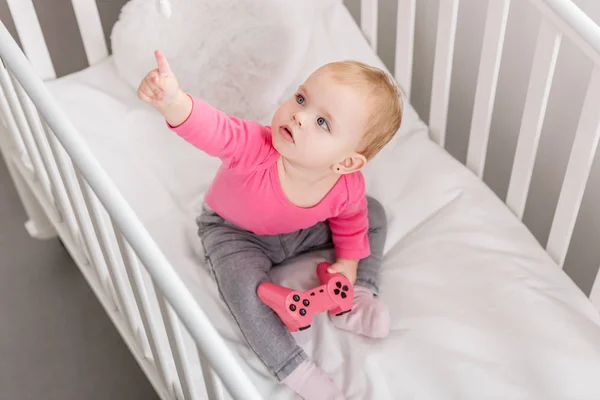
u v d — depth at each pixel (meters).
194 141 0.98
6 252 1.74
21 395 1.51
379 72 0.99
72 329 1.61
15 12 1.31
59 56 1.77
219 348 0.74
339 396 1.06
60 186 1.19
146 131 1.36
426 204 1.30
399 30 1.38
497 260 1.21
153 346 1.05
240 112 1.38
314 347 1.12
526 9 1.31
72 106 1.36
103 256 1.11
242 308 1.08
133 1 1.38
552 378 1.07
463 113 1.60
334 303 1.05
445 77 1.33
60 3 1.69
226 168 1.06
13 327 1.61
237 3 1.37
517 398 1.06
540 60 1.13
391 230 1.27
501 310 1.15
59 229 1.39
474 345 1.11
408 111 1.43
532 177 1.50
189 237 1.24
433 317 1.14
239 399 0.70
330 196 1.08
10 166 1.57
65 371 1.54
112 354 1.57
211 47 1.37
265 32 1.38
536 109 1.18
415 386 1.07
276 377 1.07
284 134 0.98
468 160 1.38
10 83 1.12
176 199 1.30
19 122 1.19
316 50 1.43
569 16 1.03
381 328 1.10
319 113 0.97
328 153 0.98
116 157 1.32
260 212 1.08
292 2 1.40
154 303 1.18
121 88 1.41
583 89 1.28
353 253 1.16
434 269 1.21
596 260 1.45
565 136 1.38
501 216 1.29
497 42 1.19
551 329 1.12
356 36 1.47
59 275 1.70
